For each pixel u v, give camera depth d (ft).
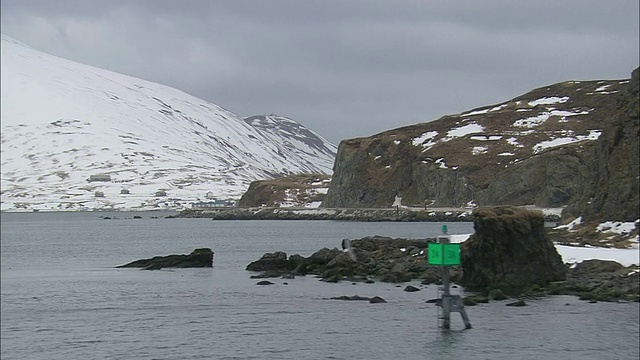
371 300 152.76
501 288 158.71
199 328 133.39
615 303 138.92
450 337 117.91
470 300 143.02
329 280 189.88
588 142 478.59
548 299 145.38
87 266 275.39
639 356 103.96
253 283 194.90
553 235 208.54
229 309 152.97
